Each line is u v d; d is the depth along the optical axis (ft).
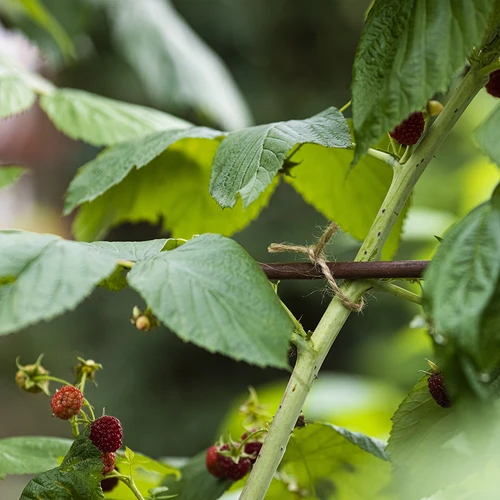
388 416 6.51
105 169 4.20
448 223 6.33
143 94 16.97
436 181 9.59
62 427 17.75
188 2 18.43
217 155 3.82
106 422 3.78
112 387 18.02
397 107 3.57
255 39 19.43
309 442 4.17
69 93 4.82
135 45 7.72
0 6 7.27
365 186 4.31
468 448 3.75
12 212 20.76
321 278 3.71
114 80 16.72
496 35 3.70
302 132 3.75
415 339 7.70
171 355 18.25
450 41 3.57
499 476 3.74
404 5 3.60
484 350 3.43
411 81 3.57
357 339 16.94
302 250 3.71
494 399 3.59
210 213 4.57
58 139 20.53
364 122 3.58
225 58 19.25
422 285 3.61
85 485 3.73
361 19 20.58
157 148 4.10
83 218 4.70
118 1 7.94
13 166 4.66
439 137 3.75
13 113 4.63
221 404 18.11
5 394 18.98
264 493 3.64
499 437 3.47
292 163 4.05
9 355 19.06
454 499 4.05
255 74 19.52
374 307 16.63
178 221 4.61
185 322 3.45
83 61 15.98
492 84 3.78
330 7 20.33
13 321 3.39
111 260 3.52
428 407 3.84
